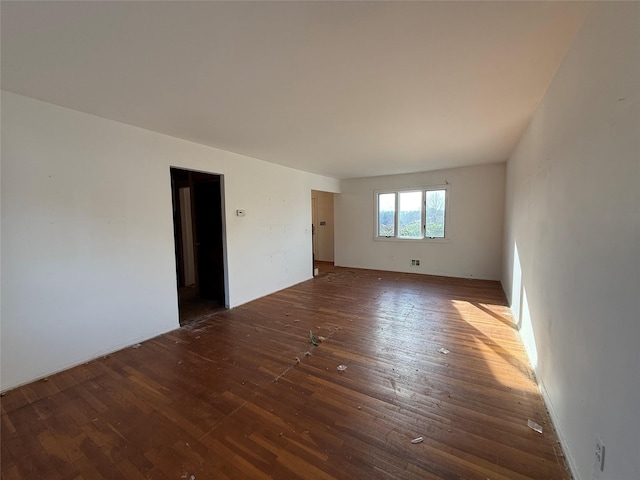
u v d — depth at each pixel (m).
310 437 1.72
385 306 4.22
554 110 2.03
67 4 1.30
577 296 1.48
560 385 1.70
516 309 3.52
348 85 2.20
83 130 2.63
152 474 1.49
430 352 2.78
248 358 2.72
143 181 3.11
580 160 1.49
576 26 1.53
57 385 2.30
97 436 1.76
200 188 4.63
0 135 2.17
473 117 2.90
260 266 4.79
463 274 6.14
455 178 6.04
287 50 1.74
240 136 3.43
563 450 1.57
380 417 1.88
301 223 5.88
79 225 2.62
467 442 1.66
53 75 1.98
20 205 2.27
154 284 3.24
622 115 1.07
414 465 1.51
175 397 2.13
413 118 2.93
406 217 6.73
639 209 0.95
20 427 1.84
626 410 0.99
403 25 1.52
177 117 2.79
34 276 2.36
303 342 3.05
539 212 2.40
